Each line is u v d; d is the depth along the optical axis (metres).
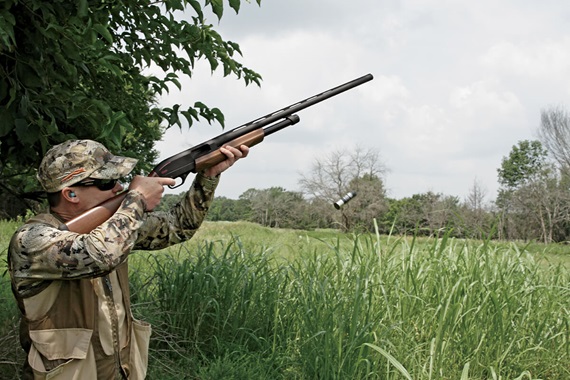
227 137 2.75
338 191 43.12
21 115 3.57
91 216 2.25
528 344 4.78
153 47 5.01
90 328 2.24
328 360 4.08
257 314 5.04
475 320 4.62
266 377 4.27
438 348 4.19
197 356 4.64
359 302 4.44
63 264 2.12
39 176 2.35
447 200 38.34
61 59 3.72
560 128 44.06
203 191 2.71
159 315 4.94
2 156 4.23
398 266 5.20
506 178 68.44
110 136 3.78
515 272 5.49
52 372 2.18
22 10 3.64
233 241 5.62
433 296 4.88
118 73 4.41
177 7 4.30
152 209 2.35
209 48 4.74
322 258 5.70
